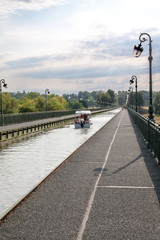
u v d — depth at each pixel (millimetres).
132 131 27938
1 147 19312
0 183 9406
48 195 7633
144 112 172000
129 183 8789
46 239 5027
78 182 8984
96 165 11750
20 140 23828
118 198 7301
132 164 11867
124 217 6000
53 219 5922
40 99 125125
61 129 35625
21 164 12812
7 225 5652
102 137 22922
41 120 51062
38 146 19516
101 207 6625
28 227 5539
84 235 5164
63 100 161250
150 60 18859
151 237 5070
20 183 9406
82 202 7000
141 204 6820
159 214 6164
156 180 9133
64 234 5211
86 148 16922
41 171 11273
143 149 16156
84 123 37562
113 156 13953
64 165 11852
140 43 16688
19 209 6562
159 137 11625
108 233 5234
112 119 53281
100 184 8703
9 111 91750
